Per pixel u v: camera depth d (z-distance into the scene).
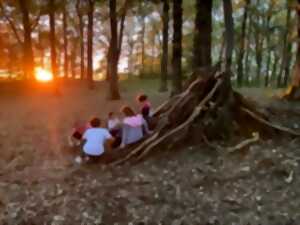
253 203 5.34
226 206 5.27
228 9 9.27
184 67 27.72
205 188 5.91
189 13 26.50
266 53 38.94
